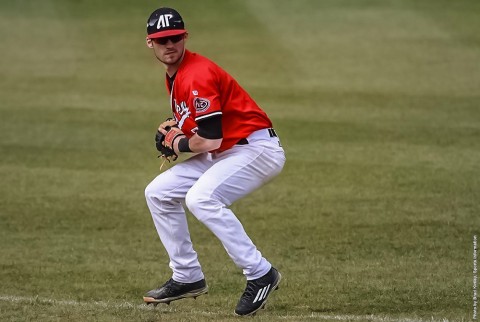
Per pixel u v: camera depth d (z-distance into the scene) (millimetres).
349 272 25719
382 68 62906
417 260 26828
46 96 56562
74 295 24016
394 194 35250
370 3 83625
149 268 26828
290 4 84250
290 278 25188
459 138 45062
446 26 74438
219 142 20078
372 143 44312
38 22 79062
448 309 22000
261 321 20047
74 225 31875
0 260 27719
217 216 20297
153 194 21234
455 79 59438
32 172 39812
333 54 67250
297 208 33594
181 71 20312
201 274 21891
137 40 73125
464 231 30016
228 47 69938
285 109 52375
